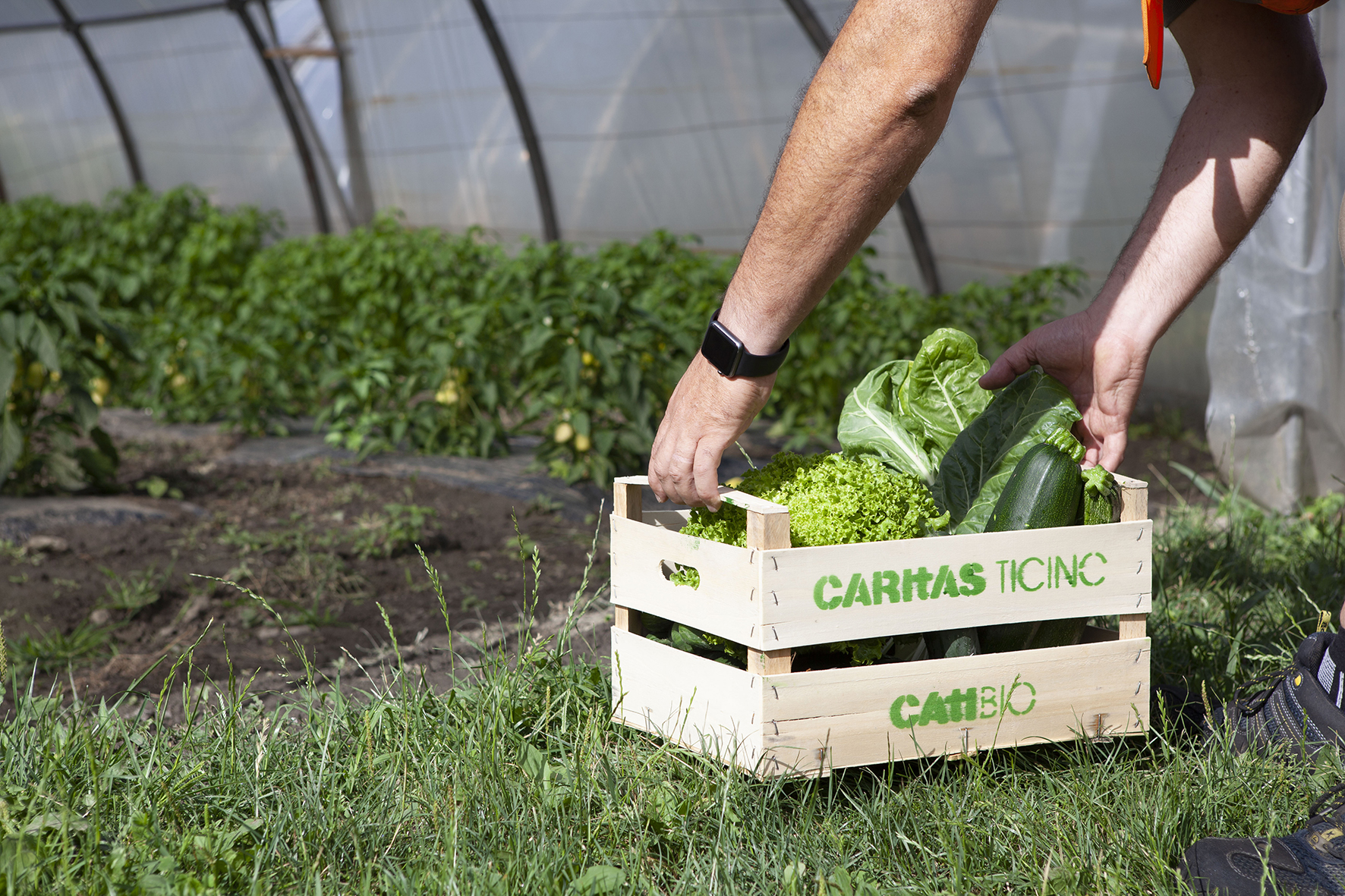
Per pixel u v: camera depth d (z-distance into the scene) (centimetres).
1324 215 354
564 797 162
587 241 910
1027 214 675
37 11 1026
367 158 997
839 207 147
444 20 834
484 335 551
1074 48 583
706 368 162
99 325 424
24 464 416
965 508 196
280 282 674
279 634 282
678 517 200
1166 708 194
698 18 730
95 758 171
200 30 965
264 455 523
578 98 830
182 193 859
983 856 153
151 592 306
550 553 362
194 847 146
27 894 135
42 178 1272
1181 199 191
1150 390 634
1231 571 286
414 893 140
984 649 181
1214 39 189
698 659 172
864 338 591
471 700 193
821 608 161
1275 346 365
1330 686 176
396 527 367
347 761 175
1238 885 139
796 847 153
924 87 140
